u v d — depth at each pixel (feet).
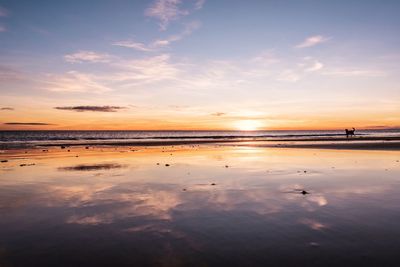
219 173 51.65
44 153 93.40
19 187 40.75
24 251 20.68
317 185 40.98
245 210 29.58
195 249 20.77
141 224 25.81
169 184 42.34
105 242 22.08
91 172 53.31
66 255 20.06
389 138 185.37
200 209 30.01
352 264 18.39
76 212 29.32
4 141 191.52
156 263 18.92
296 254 19.81
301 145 127.03
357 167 57.41
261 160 70.90
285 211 29.07
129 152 97.55
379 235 22.79
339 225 25.03
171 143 158.51
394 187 39.47
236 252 20.25
